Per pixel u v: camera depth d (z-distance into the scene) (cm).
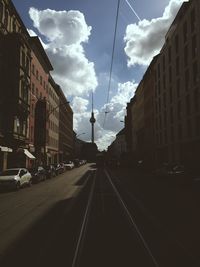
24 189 2828
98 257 758
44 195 2252
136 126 10375
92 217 1317
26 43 4572
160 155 6406
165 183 3303
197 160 4191
